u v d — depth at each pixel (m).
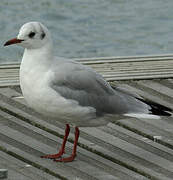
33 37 11.08
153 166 11.00
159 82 14.84
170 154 11.52
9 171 10.61
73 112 11.10
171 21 25.50
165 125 12.72
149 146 11.82
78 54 21.75
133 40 23.47
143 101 11.62
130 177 10.59
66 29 24.33
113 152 11.49
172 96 14.12
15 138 11.89
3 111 13.15
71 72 11.20
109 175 10.63
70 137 12.12
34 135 12.11
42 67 11.06
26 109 13.19
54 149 11.58
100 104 11.34
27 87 11.09
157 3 27.72
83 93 11.20
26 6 26.47
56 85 11.02
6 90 14.09
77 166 10.95
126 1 27.95
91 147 11.66
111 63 15.82
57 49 22.17
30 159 11.10
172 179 10.54
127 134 12.30
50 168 10.81
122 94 11.66
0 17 24.92
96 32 24.17
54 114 11.20
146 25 25.02
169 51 22.33
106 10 26.62
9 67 15.37
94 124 11.51
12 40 11.11
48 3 27.05
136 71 15.33
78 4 27.20
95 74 11.49
